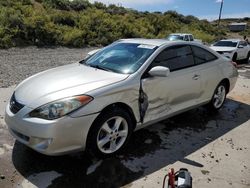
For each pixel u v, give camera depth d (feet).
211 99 18.85
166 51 15.42
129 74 13.55
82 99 11.46
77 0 120.88
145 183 11.22
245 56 53.06
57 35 70.33
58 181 11.08
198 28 165.99
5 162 12.21
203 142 15.16
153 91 14.11
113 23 93.45
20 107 11.83
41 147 11.21
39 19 69.67
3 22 64.69
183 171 9.05
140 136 15.37
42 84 12.73
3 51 52.37
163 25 128.67
